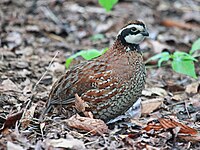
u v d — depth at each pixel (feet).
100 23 54.54
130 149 28.32
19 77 38.65
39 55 45.37
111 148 28.17
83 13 55.98
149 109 34.55
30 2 56.39
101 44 50.24
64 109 31.91
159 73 43.27
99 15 56.08
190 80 41.70
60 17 54.49
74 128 30.25
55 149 27.55
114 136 29.48
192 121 33.09
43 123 30.50
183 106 35.81
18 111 31.65
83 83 30.91
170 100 36.73
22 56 44.47
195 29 55.72
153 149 28.40
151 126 30.42
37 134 29.78
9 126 30.17
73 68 32.40
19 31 50.11
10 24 51.37
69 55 46.32
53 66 42.11
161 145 29.09
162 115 34.01
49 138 28.94
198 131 31.37
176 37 52.90
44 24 52.54
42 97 35.17
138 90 31.14
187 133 29.99
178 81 41.83
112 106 30.68
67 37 51.24
